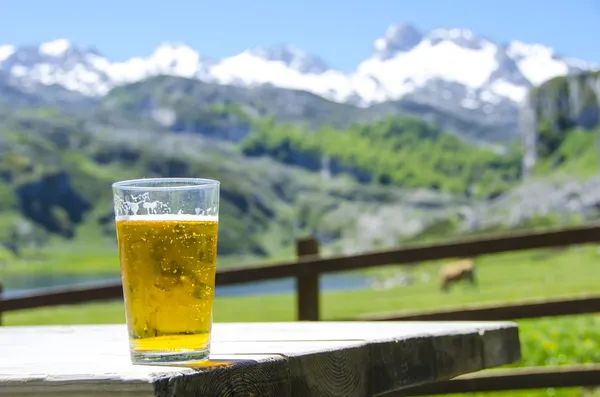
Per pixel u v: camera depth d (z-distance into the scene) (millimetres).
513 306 4461
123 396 925
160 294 1067
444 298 28422
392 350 1364
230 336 1526
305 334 1522
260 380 1069
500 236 4480
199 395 960
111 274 177750
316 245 4773
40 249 194875
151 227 1076
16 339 1653
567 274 42438
